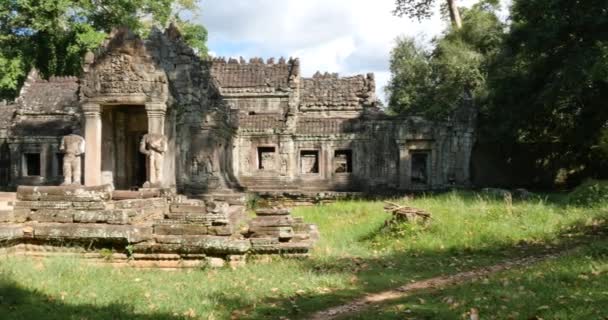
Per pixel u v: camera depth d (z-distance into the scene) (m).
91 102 23.27
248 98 36.72
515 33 29.34
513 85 30.47
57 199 12.00
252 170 33.72
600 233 14.79
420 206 20.33
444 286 10.44
